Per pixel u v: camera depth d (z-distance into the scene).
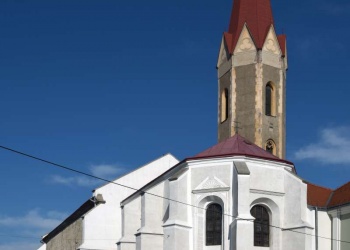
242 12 65.19
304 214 48.75
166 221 49.66
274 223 49.22
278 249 48.75
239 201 46.62
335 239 54.28
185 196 49.78
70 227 74.62
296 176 49.41
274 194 49.28
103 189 67.88
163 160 71.38
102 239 66.19
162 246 53.97
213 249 48.41
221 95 65.31
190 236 49.16
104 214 66.94
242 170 47.28
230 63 64.06
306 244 47.69
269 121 62.38
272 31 64.19
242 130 62.19
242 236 45.81
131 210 59.22
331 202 56.88
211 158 49.59
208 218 49.47
